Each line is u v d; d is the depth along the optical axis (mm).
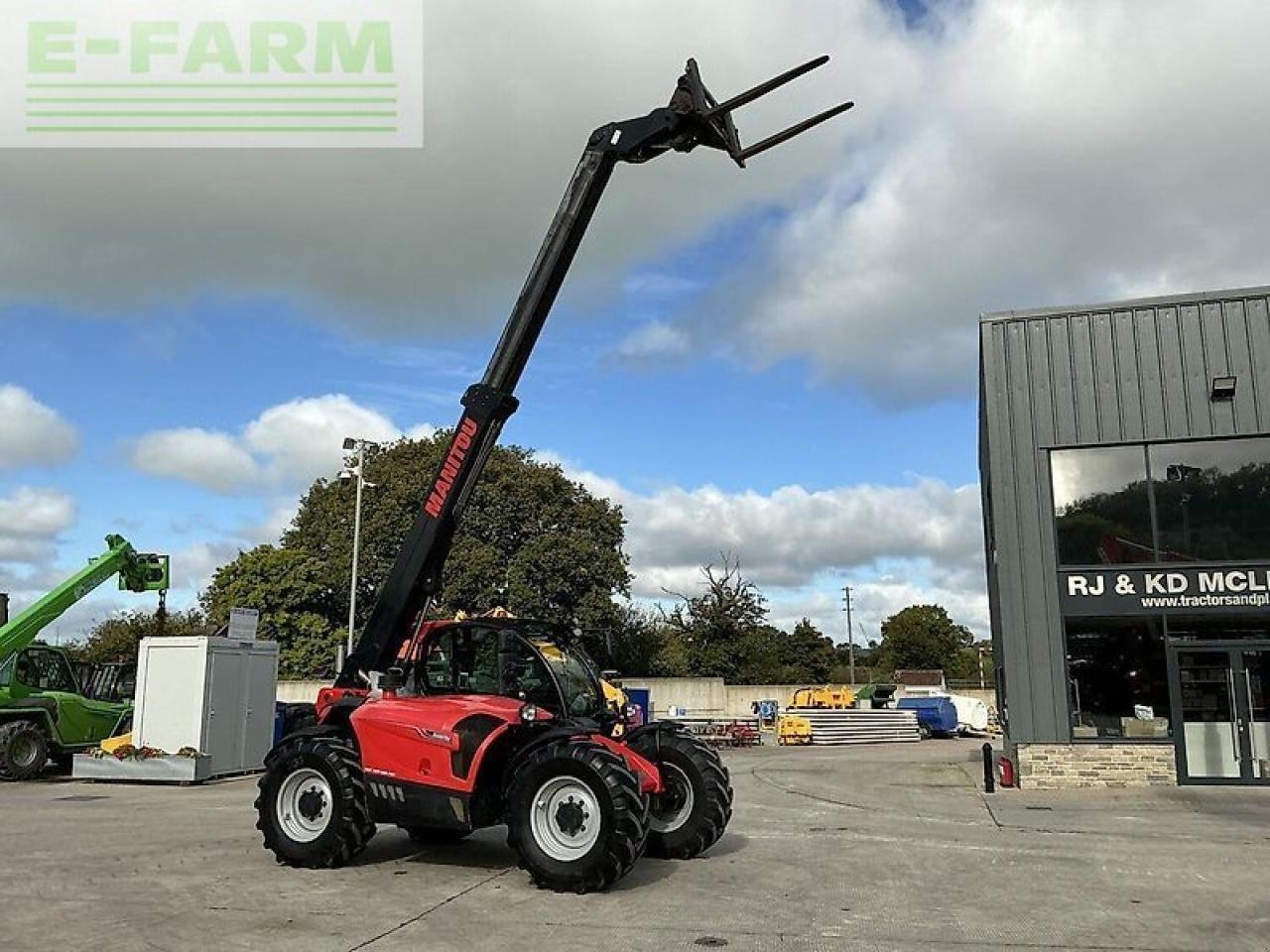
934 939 6844
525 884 8492
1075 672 16266
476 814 8773
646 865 9477
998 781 17719
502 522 42281
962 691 55688
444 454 9859
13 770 17891
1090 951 6586
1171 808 13758
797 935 6914
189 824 12133
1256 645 15719
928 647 79812
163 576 21000
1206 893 8367
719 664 54906
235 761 19078
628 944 6648
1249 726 15664
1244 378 16125
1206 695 15836
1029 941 6812
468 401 9812
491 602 40344
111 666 21547
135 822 12328
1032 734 16234
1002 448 16875
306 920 7238
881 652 83438
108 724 20078
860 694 41406
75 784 17391
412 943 6637
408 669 9664
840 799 15508
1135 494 16375
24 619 18781
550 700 9164
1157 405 16406
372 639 9844
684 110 9188
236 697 19234
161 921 7191
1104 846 10828
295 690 38969
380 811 8977
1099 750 15977
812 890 8430
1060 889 8555
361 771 9172
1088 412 16641
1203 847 10742
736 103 9133
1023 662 16391
